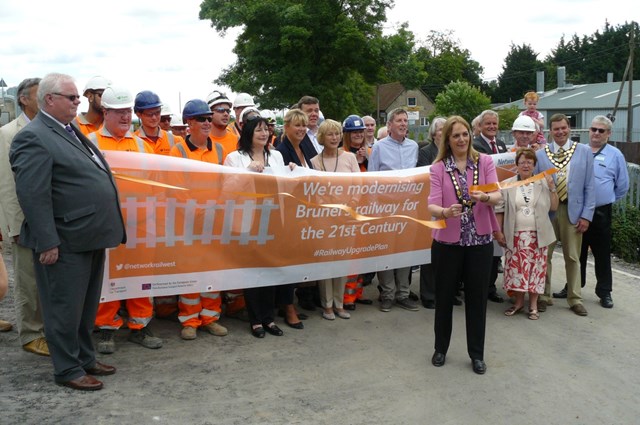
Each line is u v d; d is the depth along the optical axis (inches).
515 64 3909.9
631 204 413.1
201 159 227.0
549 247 269.7
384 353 216.7
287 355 211.3
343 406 176.7
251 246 224.2
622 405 183.5
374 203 250.1
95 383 176.7
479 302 199.5
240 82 1396.4
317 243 238.7
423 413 174.4
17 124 192.2
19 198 161.0
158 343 210.7
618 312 268.2
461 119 194.7
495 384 194.2
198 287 216.5
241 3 1365.7
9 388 174.2
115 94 199.2
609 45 3693.4
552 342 231.6
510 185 232.1
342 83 1437.0
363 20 1403.8
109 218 173.3
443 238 197.0
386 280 263.9
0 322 221.9
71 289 169.3
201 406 171.8
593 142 281.4
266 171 227.3
